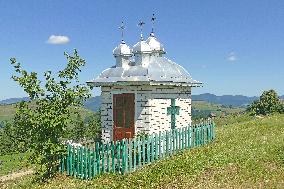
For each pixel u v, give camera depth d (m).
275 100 64.44
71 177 19.58
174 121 24.59
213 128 26.61
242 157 19.67
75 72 19.73
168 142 21.36
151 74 23.36
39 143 19.47
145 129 23.09
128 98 23.70
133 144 18.94
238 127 34.59
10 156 37.56
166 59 26.16
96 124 36.66
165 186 15.80
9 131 41.19
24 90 19.16
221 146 23.52
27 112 19.03
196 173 17.31
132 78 23.31
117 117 24.11
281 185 14.95
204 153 21.42
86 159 18.97
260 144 23.08
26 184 20.44
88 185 17.53
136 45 24.67
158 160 20.36
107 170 18.77
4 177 25.83
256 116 58.56
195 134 24.17
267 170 17.12
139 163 19.11
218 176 16.62
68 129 20.09
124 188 16.25
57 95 19.59
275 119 39.06
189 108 25.86
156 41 26.19
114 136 24.16
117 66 24.80
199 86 26.31
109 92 24.41
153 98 23.27
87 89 19.89
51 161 20.20
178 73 25.14
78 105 19.84
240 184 15.34
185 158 20.36
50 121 18.91
